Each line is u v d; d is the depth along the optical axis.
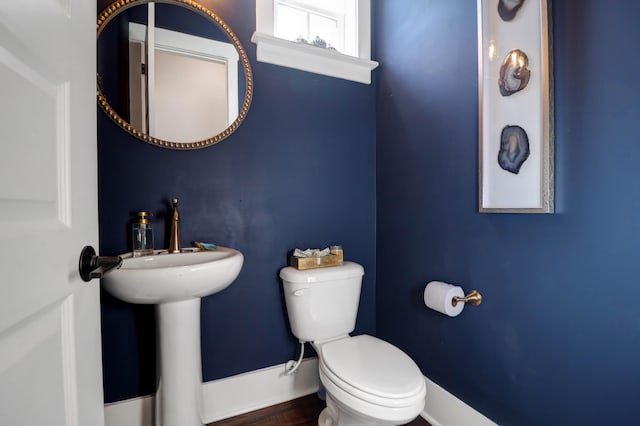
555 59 0.95
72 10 0.55
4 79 0.37
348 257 1.76
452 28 1.33
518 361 1.08
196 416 1.18
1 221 0.37
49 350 0.47
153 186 1.33
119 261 0.62
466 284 1.28
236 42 1.47
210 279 1.03
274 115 1.56
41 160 0.46
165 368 1.13
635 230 0.79
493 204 1.14
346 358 1.17
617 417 0.83
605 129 0.84
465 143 1.28
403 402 0.96
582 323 0.90
